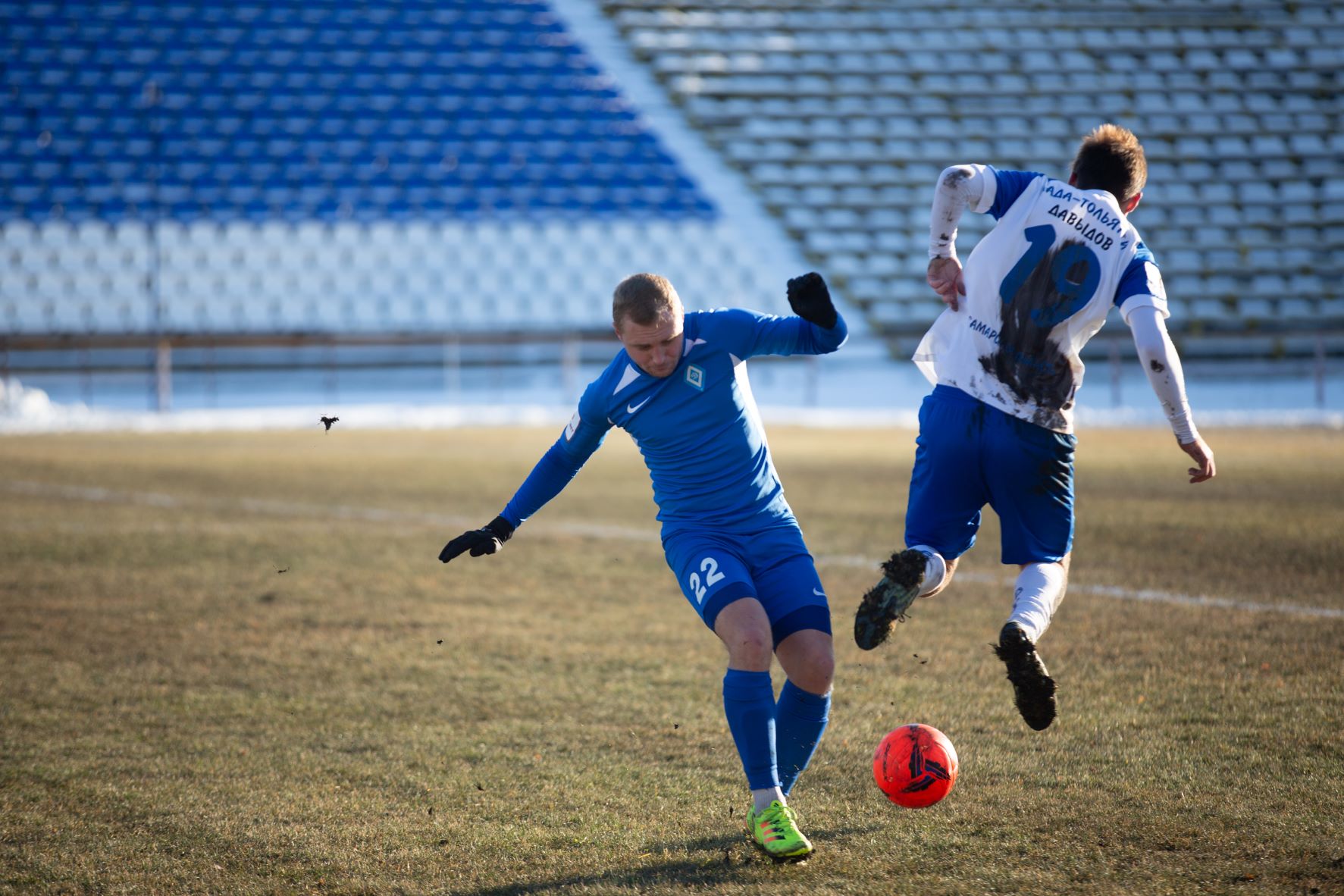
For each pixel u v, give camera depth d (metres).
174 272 92.00
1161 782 12.76
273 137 101.12
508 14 115.88
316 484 43.91
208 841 11.95
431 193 100.12
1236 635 19.31
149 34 106.56
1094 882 10.27
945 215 12.25
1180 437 11.89
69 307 87.88
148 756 14.66
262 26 109.50
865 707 16.14
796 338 12.09
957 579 25.36
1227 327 90.19
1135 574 24.75
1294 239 99.69
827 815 12.30
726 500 12.16
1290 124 110.88
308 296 92.56
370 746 14.98
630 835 11.89
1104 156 12.51
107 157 97.12
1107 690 16.48
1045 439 12.12
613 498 40.25
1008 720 15.36
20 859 11.55
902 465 48.62
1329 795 12.17
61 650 20.12
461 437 65.25
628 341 11.59
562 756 14.46
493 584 25.66
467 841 11.82
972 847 11.22
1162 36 119.25
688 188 102.88
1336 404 79.88
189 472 47.97
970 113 109.38
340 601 24.00
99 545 30.86
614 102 108.81
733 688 11.16
